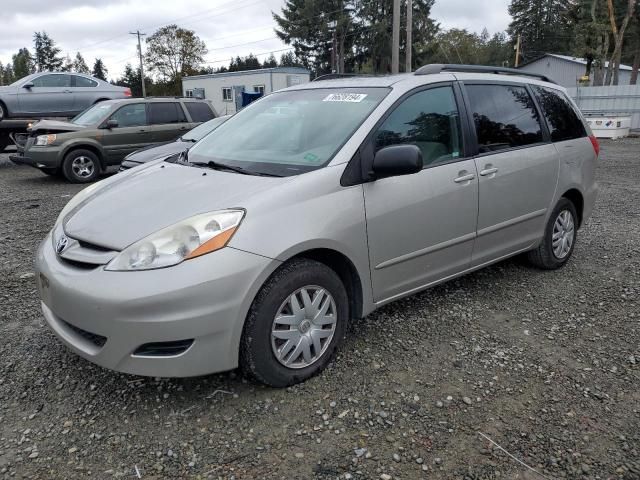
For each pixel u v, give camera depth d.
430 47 51.56
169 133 11.59
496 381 3.05
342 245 3.02
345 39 54.06
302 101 3.86
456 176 3.67
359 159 3.17
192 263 2.55
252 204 2.76
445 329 3.69
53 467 2.37
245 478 2.31
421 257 3.55
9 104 13.79
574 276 4.75
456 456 2.45
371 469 2.36
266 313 2.76
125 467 2.37
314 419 2.70
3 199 8.85
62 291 2.67
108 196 3.24
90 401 2.84
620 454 2.47
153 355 2.58
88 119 11.23
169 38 65.31
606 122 20.69
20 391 2.93
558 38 66.62
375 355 3.32
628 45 38.94
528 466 2.39
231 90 37.34
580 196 4.95
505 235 4.20
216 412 2.75
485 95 4.09
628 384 3.04
